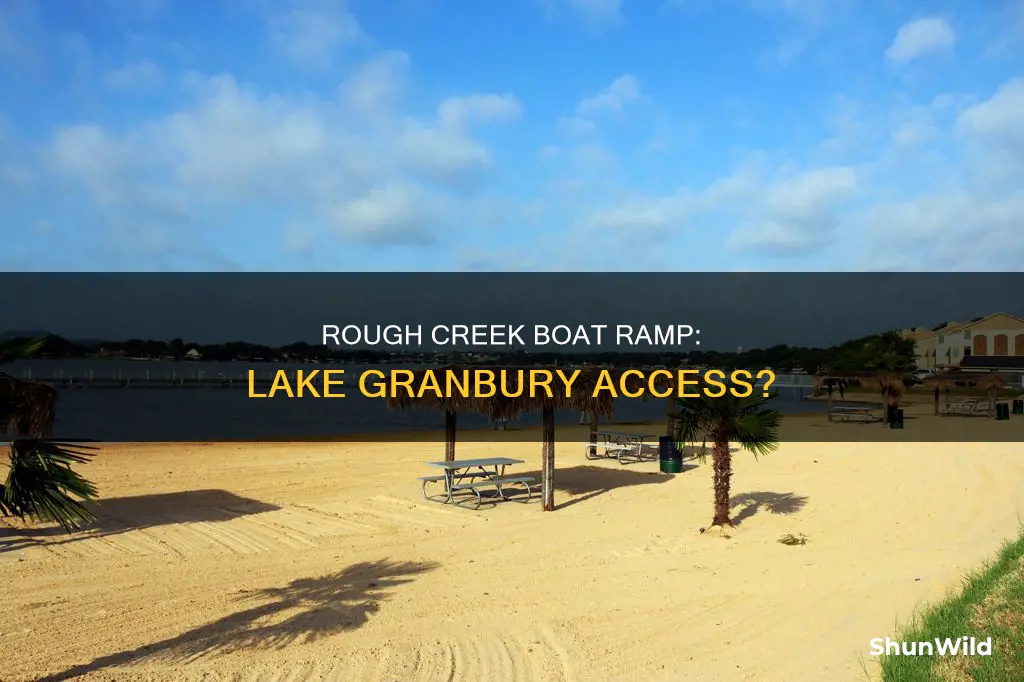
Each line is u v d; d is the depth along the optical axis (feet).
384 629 23.77
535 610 26.00
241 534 38.42
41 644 21.90
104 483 54.65
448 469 48.47
